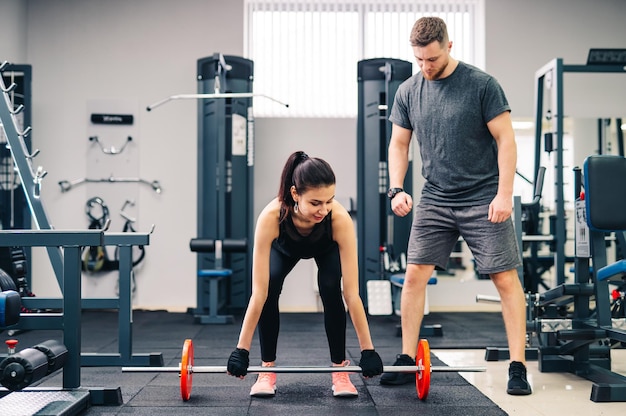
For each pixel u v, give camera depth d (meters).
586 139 5.84
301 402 2.35
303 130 5.82
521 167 5.79
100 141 5.75
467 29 5.96
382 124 5.46
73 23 5.81
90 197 5.73
